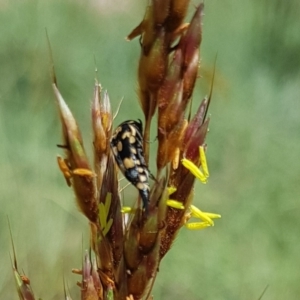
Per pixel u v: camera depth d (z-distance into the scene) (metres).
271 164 0.27
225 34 0.38
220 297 0.23
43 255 0.21
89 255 0.10
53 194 0.23
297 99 0.32
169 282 0.23
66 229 0.22
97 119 0.10
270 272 0.23
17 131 0.26
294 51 0.36
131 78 0.34
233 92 0.31
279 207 0.26
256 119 0.30
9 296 0.21
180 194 0.10
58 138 0.27
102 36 0.36
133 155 0.10
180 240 0.24
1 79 0.29
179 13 0.10
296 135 0.30
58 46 0.34
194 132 0.10
